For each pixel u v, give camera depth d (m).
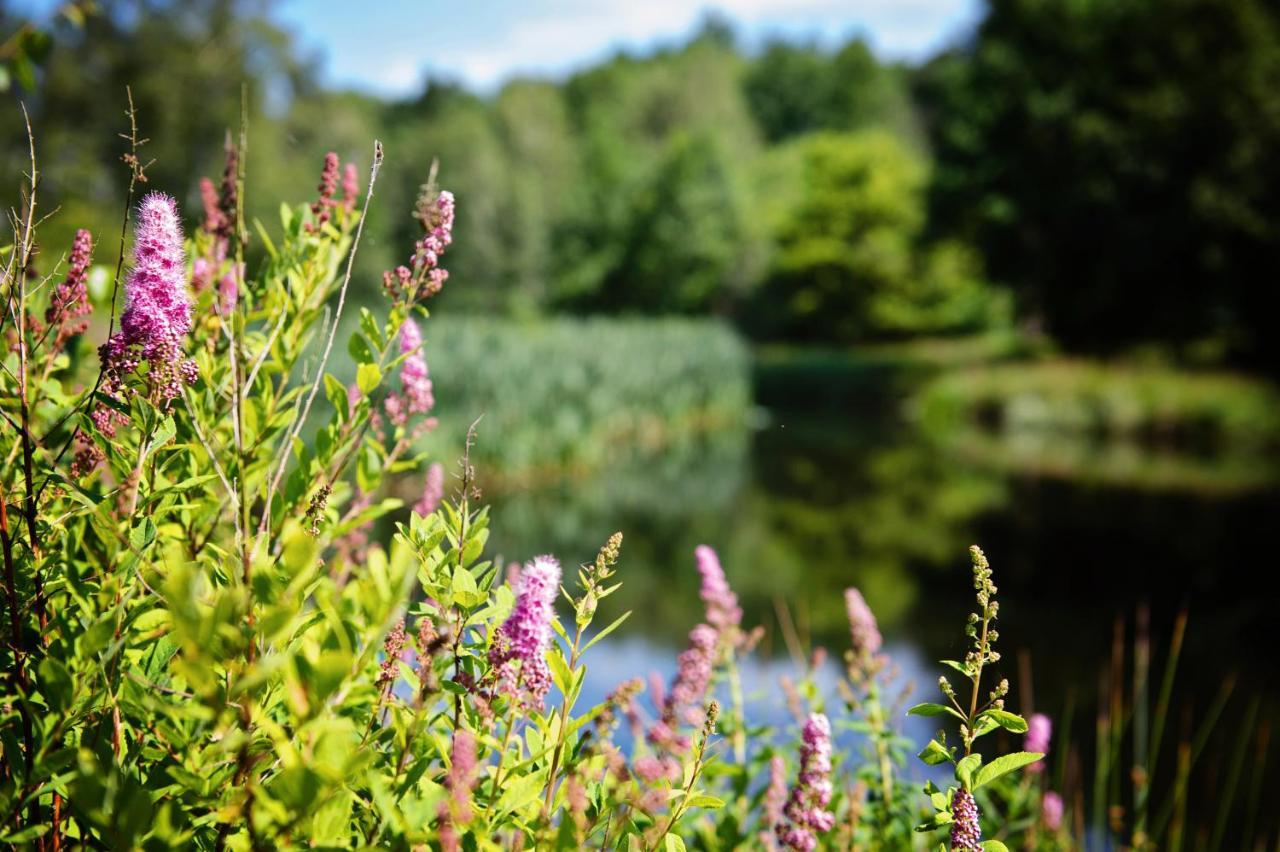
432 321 21.12
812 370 39.34
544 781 1.81
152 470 1.97
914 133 90.75
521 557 10.22
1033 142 35.47
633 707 2.88
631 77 84.62
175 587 1.30
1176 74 33.47
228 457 2.26
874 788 3.06
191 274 2.51
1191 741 6.48
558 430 18.66
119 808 1.34
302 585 1.48
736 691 3.45
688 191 59.00
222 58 31.03
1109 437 25.98
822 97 96.56
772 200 70.75
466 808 1.59
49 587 1.89
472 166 55.16
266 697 1.70
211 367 2.30
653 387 26.02
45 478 1.89
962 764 1.87
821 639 8.42
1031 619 9.35
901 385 37.62
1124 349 35.84
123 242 1.82
